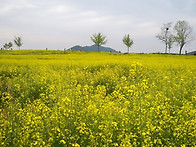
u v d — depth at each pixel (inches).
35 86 479.5
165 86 434.0
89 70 745.0
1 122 257.1
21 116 276.4
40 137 220.4
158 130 222.8
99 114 254.4
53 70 668.1
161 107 286.4
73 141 219.0
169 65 783.7
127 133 221.6
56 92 385.7
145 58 1295.5
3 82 520.4
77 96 336.8
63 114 260.2
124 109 261.7
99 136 216.8
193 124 232.4
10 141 225.5
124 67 740.7
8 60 971.9
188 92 404.2
